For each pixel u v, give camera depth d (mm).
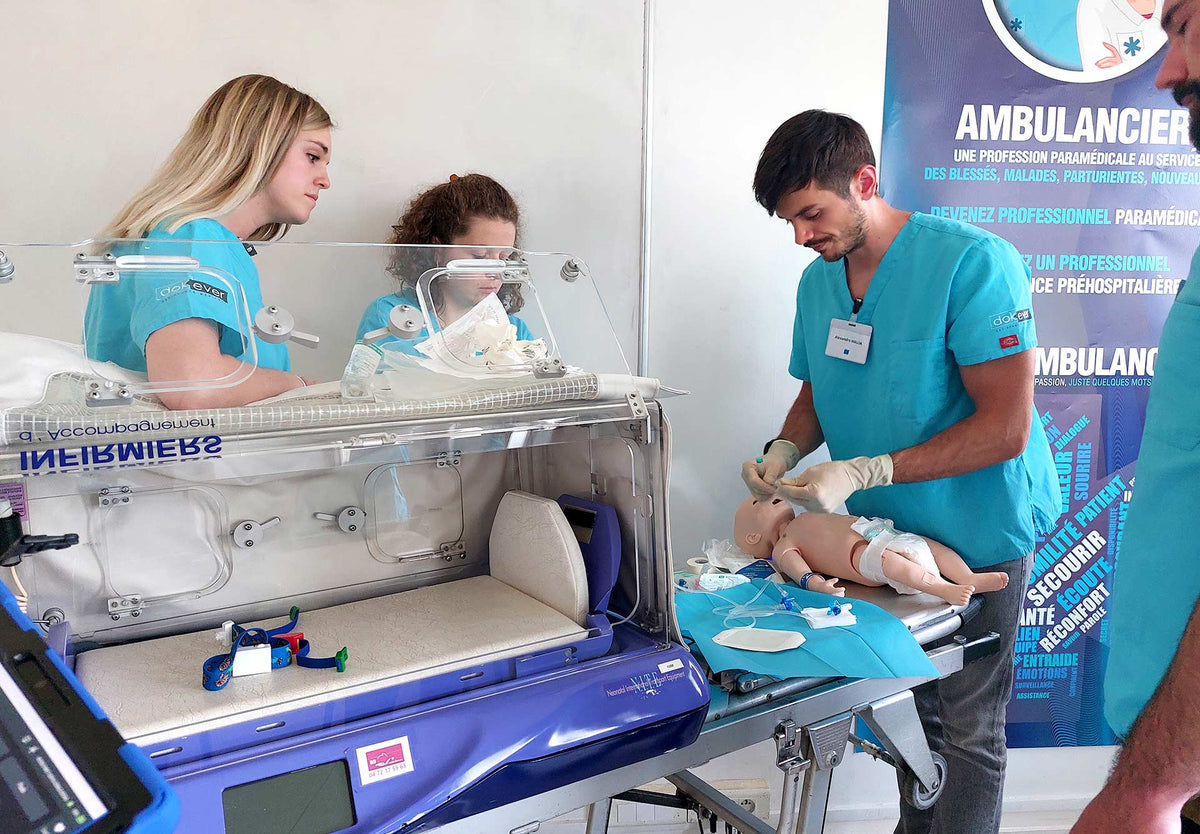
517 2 1714
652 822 2008
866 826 2094
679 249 1900
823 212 1480
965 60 1876
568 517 1232
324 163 1381
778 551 1515
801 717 1141
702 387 1963
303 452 914
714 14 1821
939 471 1472
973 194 1918
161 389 934
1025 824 2096
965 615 1400
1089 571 2047
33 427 803
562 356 1202
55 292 922
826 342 1705
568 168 1804
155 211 1184
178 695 889
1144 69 1903
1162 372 1272
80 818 473
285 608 1133
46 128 1489
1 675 542
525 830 935
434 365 1079
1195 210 1964
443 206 1508
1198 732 1105
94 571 998
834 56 1892
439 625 1074
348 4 1620
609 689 985
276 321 1032
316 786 816
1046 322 1966
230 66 1574
